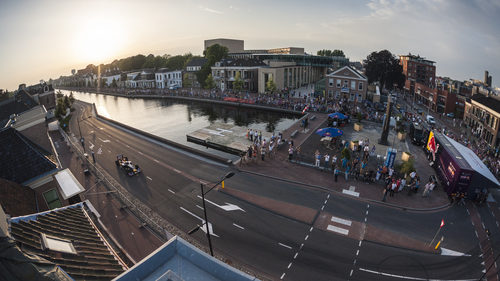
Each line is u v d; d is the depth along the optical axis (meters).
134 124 65.00
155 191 29.41
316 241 21.16
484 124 47.41
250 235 22.06
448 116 63.41
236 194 27.97
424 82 113.62
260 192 28.22
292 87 97.25
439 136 33.22
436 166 31.83
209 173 33.00
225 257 19.84
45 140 32.25
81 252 11.17
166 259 8.51
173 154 39.69
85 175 34.28
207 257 8.29
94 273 9.86
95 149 43.44
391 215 24.12
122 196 28.36
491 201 26.36
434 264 18.81
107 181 31.80
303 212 24.70
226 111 72.81
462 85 66.50
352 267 18.66
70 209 16.34
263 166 34.06
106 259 11.53
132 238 22.47
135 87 131.25
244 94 85.81
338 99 69.88
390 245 20.59
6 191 18.38
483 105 48.22
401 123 47.12
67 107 80.88
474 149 40.22
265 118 63.62
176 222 24.09
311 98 73.56
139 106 87.56
